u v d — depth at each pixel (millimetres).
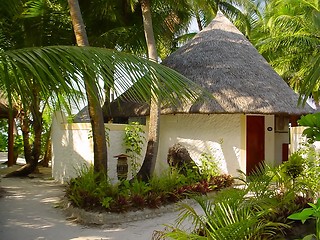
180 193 7945
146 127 11117
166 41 14641
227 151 11086
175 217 7238
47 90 2939
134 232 6363
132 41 12320
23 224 6836
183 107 10938
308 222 5531
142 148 10914
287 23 18062
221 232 3799
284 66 19266
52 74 2992
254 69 11867
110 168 10234
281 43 18125
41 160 17016
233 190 4945
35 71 2744
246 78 11336
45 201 8883
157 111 9656
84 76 3002
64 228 6613
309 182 6227
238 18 22062
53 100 3191
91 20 12578
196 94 3691
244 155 10836
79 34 7777
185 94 3447
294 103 11258
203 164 10102
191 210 4473
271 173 6547
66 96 3094
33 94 3199
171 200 7801
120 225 6805
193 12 15938
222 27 13570
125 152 10562
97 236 6137
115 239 5977
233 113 10500
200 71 11664
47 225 6797
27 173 13742
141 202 7312
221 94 10742
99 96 3240
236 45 12719
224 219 4125
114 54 3293
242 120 10930
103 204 7016
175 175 8891
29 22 11070
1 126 22375
